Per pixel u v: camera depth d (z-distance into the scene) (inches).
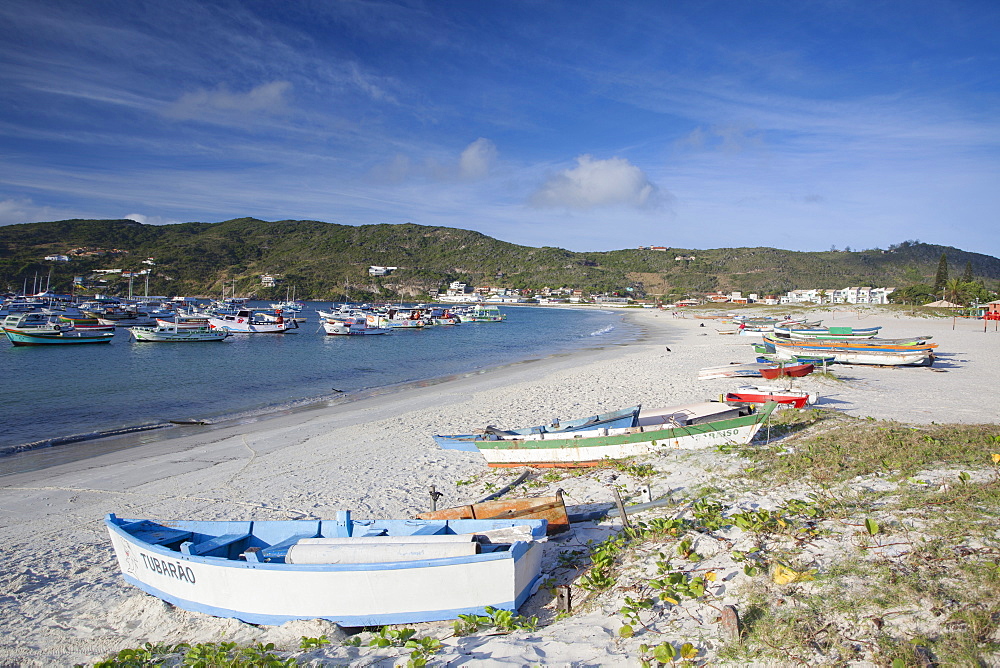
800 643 185.0
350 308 3722.9
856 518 283.4
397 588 254.2
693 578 245.0
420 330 2972.4
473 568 250.2
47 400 952.3
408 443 655.1
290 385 1133.1
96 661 255.0
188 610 289.4
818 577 225.5
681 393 871.7
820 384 860.0
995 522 253.9
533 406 829.2
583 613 237.6
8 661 257.8
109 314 2938.0
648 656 193.8
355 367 1422.2
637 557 279.1
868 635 184.4
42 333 1866.4
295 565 259.3
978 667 162.2
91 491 514.0
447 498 467.5
